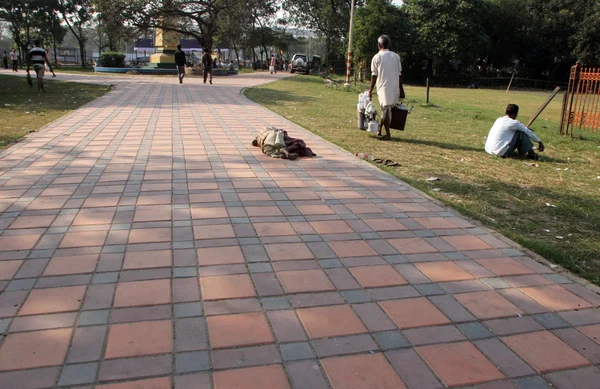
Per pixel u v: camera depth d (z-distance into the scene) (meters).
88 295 2.88
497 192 5.59
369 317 2.79
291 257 3.51
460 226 4.33
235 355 2.39
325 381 2.24
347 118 11.54
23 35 52.66
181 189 5.00
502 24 44.75
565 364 2.45
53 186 4.94
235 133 8.48
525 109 18.62
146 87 17.89
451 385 2.26
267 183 5.38
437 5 39.94
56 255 3.38
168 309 2.76
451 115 14.05
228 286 3.05
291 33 57.75
